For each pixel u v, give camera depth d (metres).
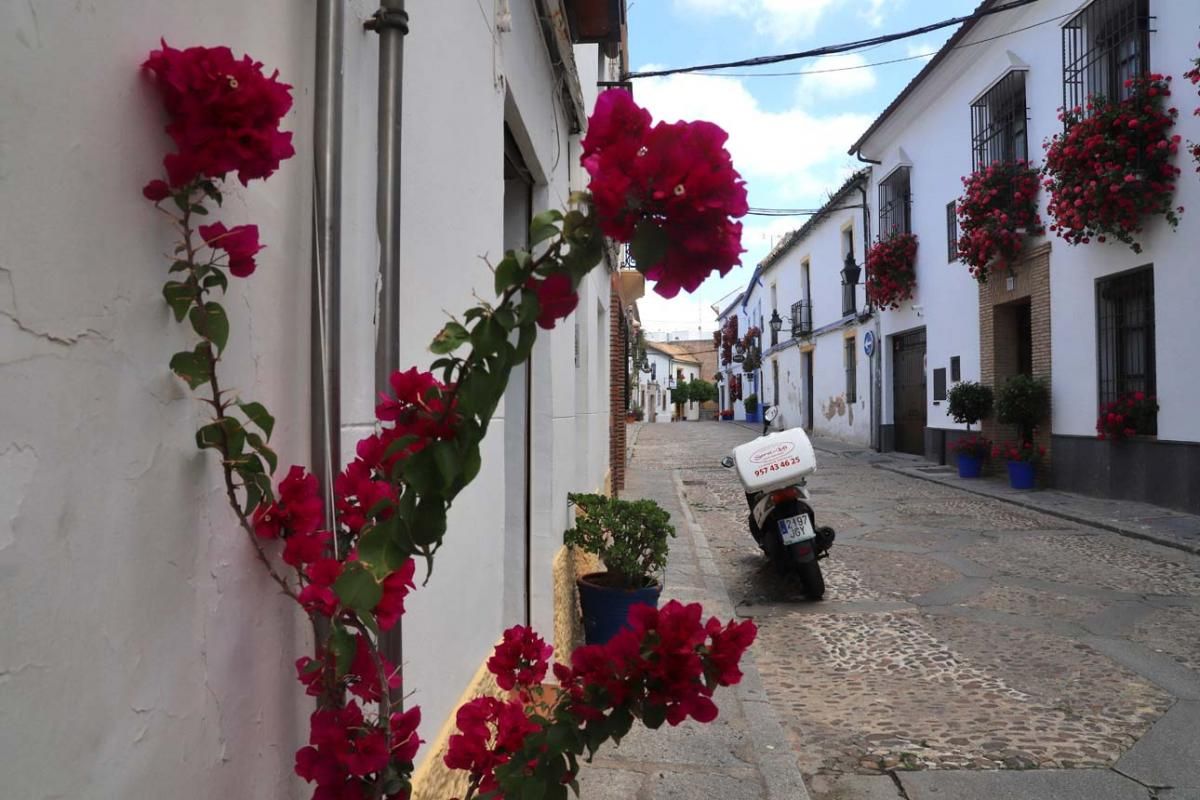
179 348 1.21
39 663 0.93
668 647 1.43
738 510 11.55
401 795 1.45
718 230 1.13
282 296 1.54
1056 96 11.84
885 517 10.44
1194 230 9.22
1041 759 3.67
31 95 0.93
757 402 37.09
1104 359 11.02
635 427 37.62
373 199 1.95
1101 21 10.66
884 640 5.52
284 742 1.53
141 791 1.11
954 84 14.96
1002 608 6.15
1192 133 9.21
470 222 2.83
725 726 4.07
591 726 1.47
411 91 2.21
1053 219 11.94
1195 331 9.26
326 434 1.61
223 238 1.20
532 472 4.78
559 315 1.25
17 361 0.91
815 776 3.60
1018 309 13.94
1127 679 4.61
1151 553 7.82
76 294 1.00
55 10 0.96
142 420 1.13
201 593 1.27
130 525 1.10
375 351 1.93
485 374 1.22
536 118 4.35
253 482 1.30
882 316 19.09
